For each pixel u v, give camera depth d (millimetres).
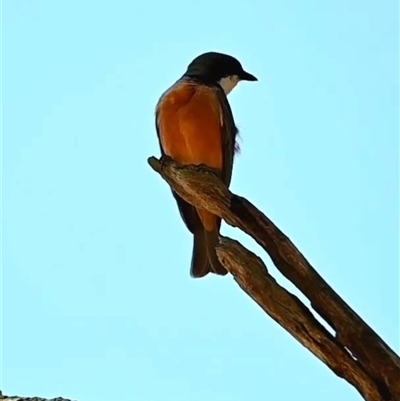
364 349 8938
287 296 9203
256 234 9836
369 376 8914
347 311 9109
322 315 9234
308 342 9109
